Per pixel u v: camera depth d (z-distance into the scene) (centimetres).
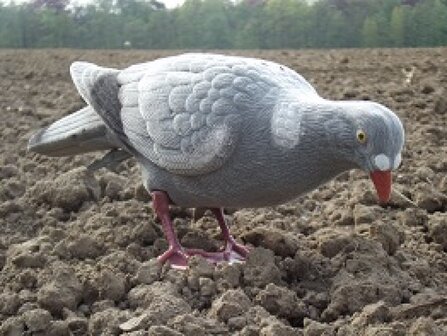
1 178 105
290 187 64
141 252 74
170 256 70
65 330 60
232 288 65
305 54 290
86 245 73
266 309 62
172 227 71
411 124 137
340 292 63
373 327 57
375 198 90
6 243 80
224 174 65
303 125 61
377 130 59
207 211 84
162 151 66
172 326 57
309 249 74
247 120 63
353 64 234
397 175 102
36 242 74
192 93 65
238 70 66
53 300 63
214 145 64
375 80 194
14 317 61
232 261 70
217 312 60
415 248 77
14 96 188
